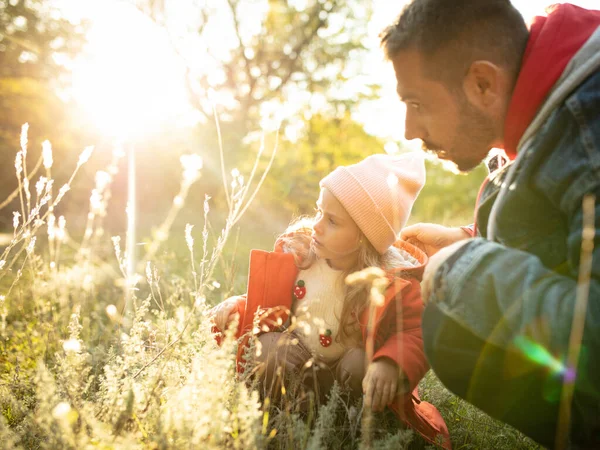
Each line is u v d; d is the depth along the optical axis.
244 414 1.43
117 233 7.28
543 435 1.31
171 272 3.36
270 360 1.97
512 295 1.25
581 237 1.22
